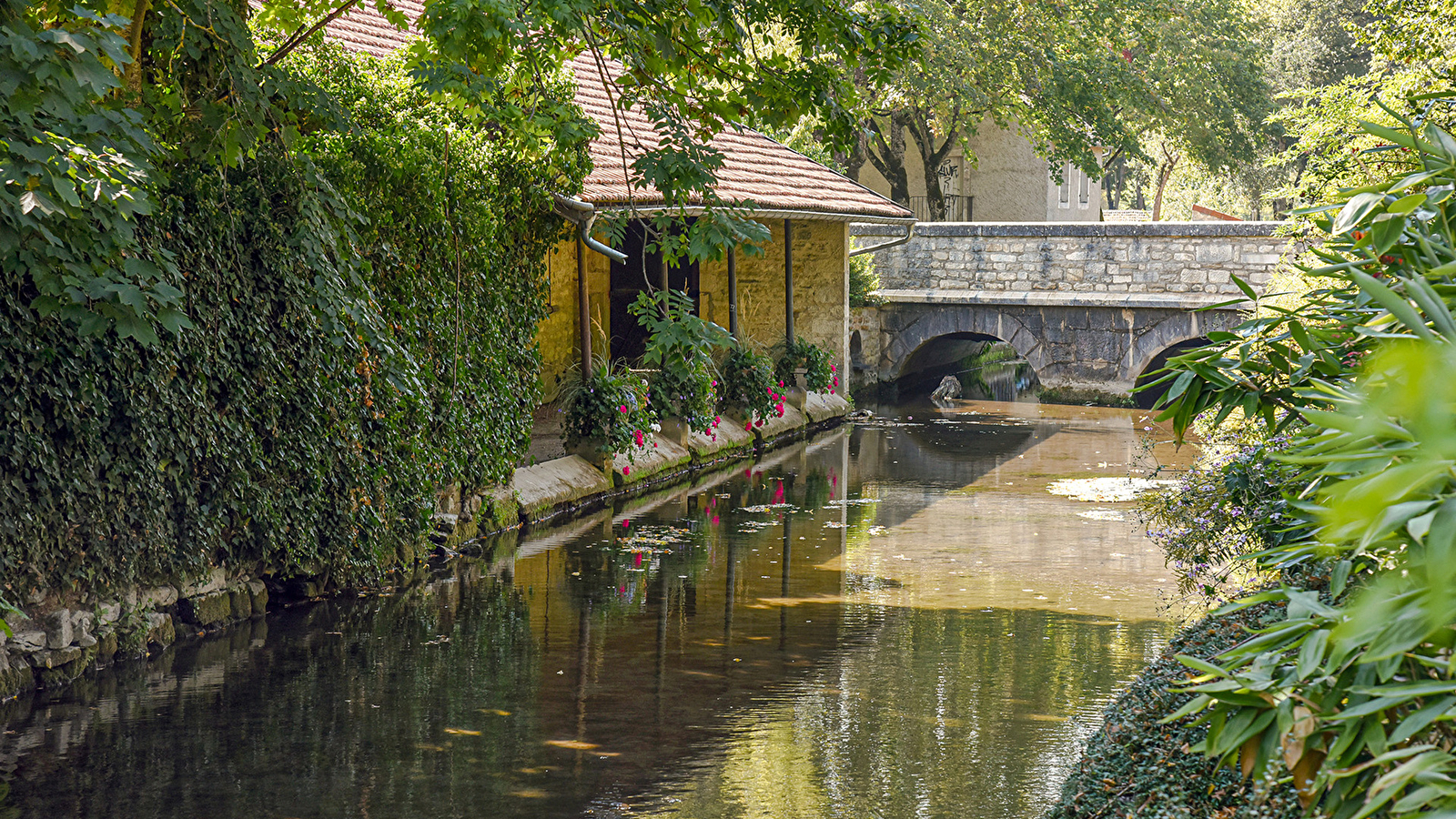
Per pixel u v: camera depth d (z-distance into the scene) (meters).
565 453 14.57
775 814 5.42
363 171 9.73
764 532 12.17
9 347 6.60
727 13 9.28
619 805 5.53
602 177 14.67
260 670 7.62
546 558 10.99
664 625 8.75
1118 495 14.32
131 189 6.36
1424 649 2.53
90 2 7.13
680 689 7.30
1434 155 3.33
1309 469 3.43
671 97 9.88
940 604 9.35
